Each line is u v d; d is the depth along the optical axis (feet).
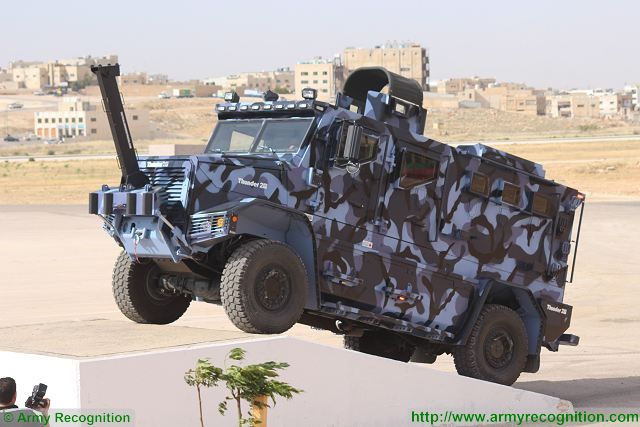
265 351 41.70
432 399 47.67
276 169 48.65
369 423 45.09
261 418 36.78
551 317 60.39
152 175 47.93
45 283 113.29
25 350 39.96
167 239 46.80
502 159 57.77
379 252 52.54
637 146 581.53
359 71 56.08
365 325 56.08
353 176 51.26
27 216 205.05
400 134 53.16
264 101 51.75
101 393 37.11
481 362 55.72
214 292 50.37
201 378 36.19
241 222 47.11
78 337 43.78
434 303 55.01
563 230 61.57
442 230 55.26
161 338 43.09
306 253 48.80
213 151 52.47
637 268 135.13
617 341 83.56
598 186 329.93
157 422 38.32
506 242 58.54
